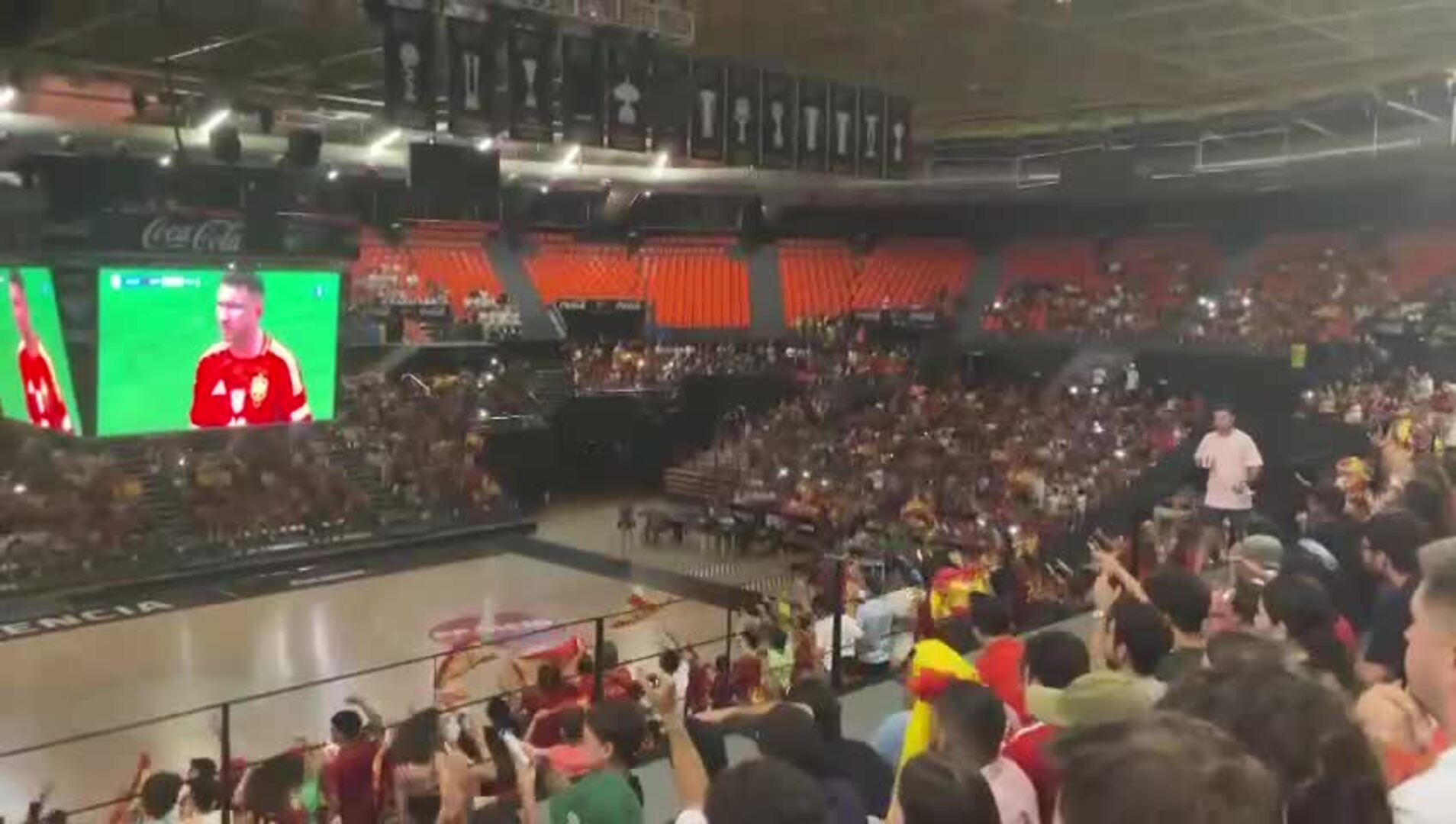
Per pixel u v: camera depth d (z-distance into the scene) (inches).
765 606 522.9
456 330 1127.0
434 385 1048.2
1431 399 697.6
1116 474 764.0
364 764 255.0
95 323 632.4
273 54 713.6
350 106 876.0
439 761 211.5
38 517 742.5
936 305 1370.6
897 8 614.2
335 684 562.9
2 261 644.1
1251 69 786.8
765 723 151.4
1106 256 1350.9
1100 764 55.8
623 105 522.9
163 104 794.8
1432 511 231.1
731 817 88.8
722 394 1195.3
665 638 534.0
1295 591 157.4
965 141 1247.5
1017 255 1421.0
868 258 1485.0
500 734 269.7
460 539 911.0
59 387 663.8
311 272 700.0
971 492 821.2
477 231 1293.1
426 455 964.0
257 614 703.1
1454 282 1096.2
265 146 908.6
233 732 496.4
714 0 589.3
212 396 688.4
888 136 617.3
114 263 613.6
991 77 818.8
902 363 1262.3
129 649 629.0
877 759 176.9
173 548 773.3
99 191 611.8
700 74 545.3
